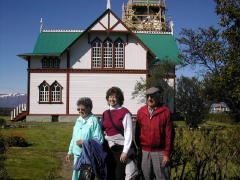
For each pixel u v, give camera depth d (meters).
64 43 35.84
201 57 24.30
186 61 25.27
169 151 5.71
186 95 24.78
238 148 6.18
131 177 5.77
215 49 19.12
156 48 37.94
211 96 21.91
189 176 6.86
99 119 6.51
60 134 21.25
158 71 30.50
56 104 32.53
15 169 10.73
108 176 5.88
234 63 17.38
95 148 5.87
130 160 5.88
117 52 32.91
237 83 17.11
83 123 6.27
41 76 32.78
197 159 6.19
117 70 32.59
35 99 32.62
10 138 16.03
